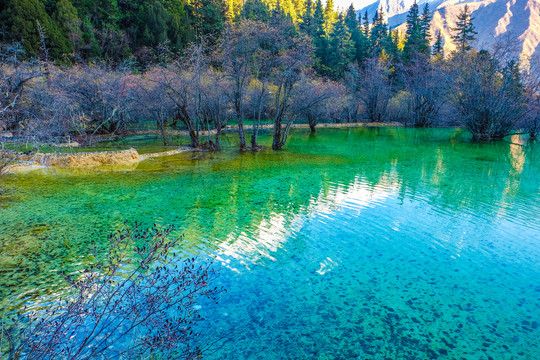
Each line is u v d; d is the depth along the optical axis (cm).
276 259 745
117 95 2505
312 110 3378
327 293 617
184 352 453
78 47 3725
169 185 1378
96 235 842
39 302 552
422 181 1474
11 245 777
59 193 1234
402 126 4741
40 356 375
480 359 456
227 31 2145
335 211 1072
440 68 4106
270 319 539
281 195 1244
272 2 7550
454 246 821
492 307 578
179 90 2361
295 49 2223
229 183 1422
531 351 472
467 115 3117
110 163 1831
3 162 1482
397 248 807
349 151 2386
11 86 1905
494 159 2073
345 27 6375
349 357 456
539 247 816
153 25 4712
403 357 458
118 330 489
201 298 591
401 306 580
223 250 784
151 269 667
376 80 4841
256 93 2548
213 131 3634
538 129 3166
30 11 3350
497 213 1057
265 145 2672
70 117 2373
